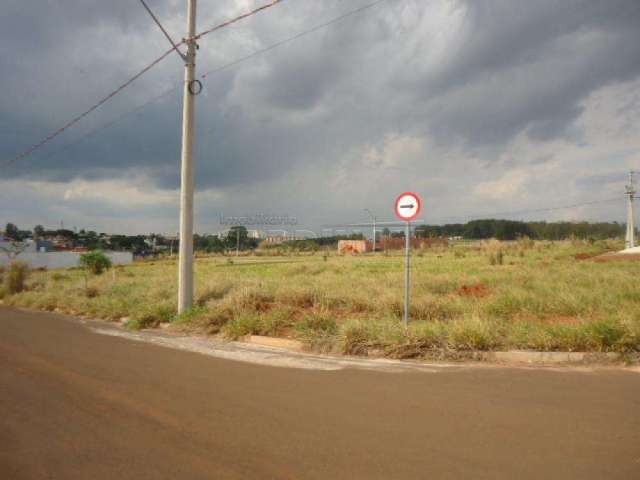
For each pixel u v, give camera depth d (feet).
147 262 192.13
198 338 34.94
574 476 11.94
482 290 48.06
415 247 247.70
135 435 15.21
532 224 347.36
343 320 34.37
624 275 49.93
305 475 12.25
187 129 41.50
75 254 200.34
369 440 14.47
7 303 68.18
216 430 15.52
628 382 20.45
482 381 21.04
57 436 15.25
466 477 11.96
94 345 31.94
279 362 25.99
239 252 273.75
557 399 18.20
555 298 37.19
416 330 27.78
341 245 259.39
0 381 22.15
